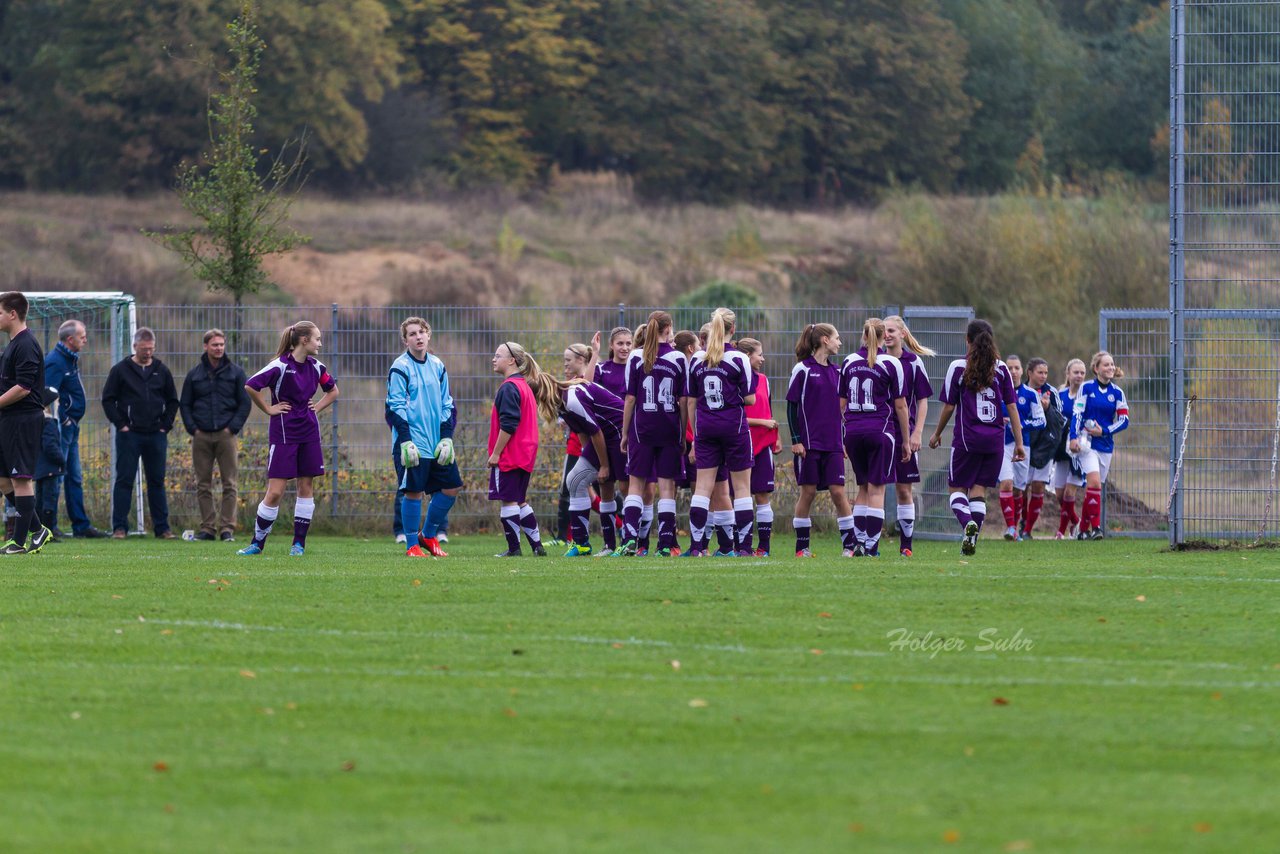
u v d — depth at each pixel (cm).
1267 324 5384
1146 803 2050
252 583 4016
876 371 5006
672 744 2350
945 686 2742
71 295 6512
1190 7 5178
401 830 1936
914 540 6438
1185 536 5428
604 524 5378
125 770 2202
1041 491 6366
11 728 2430
